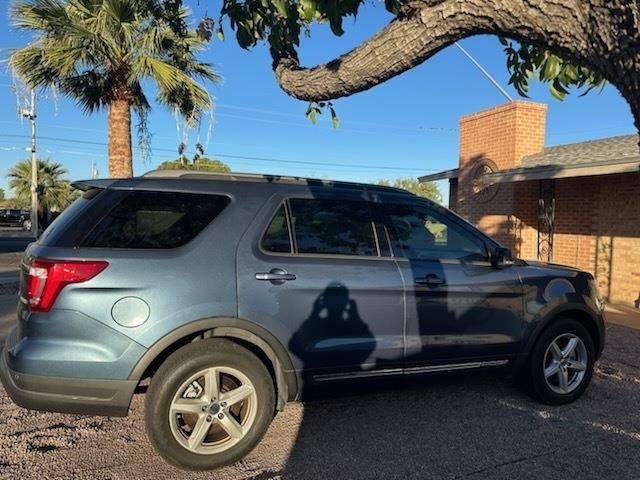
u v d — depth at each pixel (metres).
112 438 4.02
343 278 3.93
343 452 3.83
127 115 10.76
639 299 9.91
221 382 3.65
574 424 4.36
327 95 2.92
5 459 3.64
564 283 4.82
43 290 3.29
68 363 3.27
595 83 3.15
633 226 10.06
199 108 10.92
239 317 3.60
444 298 4.27
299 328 3.78
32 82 10.07
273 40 3.24
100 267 3.35
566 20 1.98
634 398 4.97
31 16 9.39
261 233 3.81
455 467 3.62
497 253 4.55
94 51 9.96
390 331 4.09
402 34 2.38
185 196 3.74
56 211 47.38
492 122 13.09
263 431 3.70
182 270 3.51
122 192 3.62
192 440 3.52
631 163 8.58
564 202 11.73
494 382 5.39
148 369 3.62
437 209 4.51
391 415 4.52
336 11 2.59
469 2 2.16
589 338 4.91
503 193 12.62
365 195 4.27
